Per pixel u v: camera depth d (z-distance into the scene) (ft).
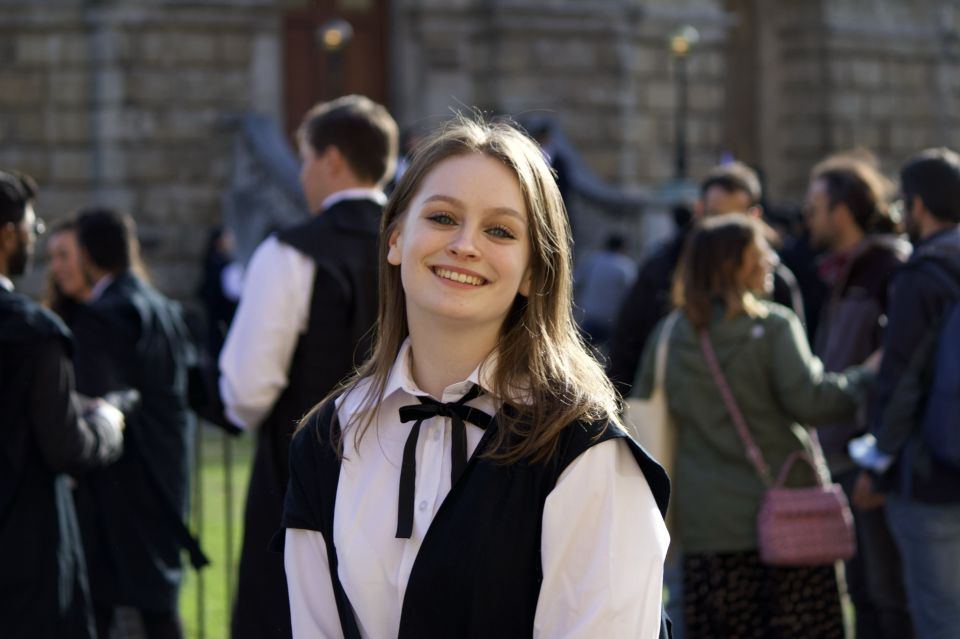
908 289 17.33
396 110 65.51
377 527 9.22
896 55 81.51
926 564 17.28
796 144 80.12
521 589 8.84
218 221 60.64
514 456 8.86
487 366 9.17
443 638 8.86
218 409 17.17
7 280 15.83
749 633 18.12
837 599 18.31
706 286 18.34
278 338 15.71
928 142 83.35
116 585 19.08
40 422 15.28
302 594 9.55
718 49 71.67
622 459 8.95
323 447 9.59
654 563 8.77
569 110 66.54
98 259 20.08
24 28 59.62
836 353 21.07
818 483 18.25
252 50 61.21
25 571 15.35
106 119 59.57
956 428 16.74
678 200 57.67
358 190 16.43
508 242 9.11
